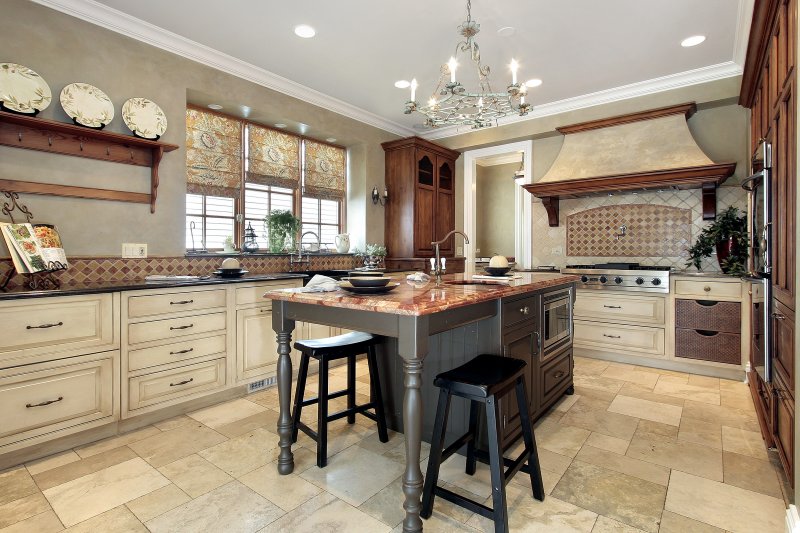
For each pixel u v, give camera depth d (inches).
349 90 169.2
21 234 95.0
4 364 81.5
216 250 153.3
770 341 82.7
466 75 155.0
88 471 82.0
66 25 107.6
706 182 147.3
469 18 108.6
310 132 180.1
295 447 92.5
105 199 115.4
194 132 146.5
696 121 163.2
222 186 154.3
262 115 158.2
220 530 64.6
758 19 91.7
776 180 85.2
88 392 93.0
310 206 189.9
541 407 105.1
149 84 123.3
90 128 107.3
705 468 83.2
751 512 68.9
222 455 88.7
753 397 114.2
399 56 140.0
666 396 125.0
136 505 70.9
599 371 151.5
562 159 180.4
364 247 199.9
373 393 100.0
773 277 84.0
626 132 167.0
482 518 67.9
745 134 154.3
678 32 124.6
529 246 205.2
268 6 111.4
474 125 119.5
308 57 140.7
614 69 149.8
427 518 67.8
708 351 144.3
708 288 143.8
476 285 94.0
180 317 109.6
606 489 76.0
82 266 110.6
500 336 84.6
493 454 62.2
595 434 99.2
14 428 82.8
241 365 123.8
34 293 84.9
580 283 169.9
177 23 119.8
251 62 144.4
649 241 175.0
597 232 187.2
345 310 71.0
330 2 109.7
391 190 209.6
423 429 95.0
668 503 71.6
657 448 92.0
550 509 69.9
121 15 114.4
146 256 123.5
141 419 103.4
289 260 168.4
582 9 112.7
